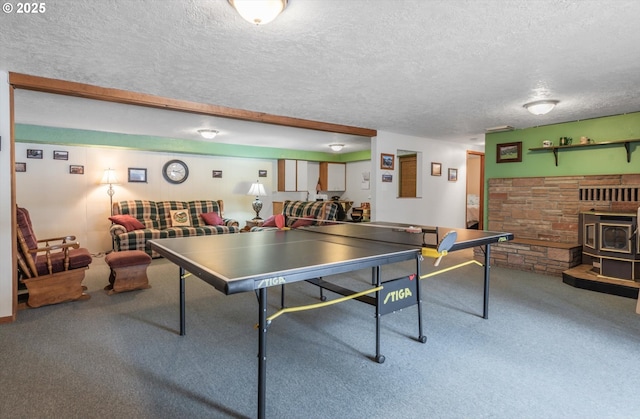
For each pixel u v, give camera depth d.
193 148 6.52
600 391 1.85
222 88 3.23
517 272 4.50
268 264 1.72
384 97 3.52
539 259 4.45
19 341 2.45
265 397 1.74
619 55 2.40
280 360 2.21
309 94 3.42
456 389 1.88
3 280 2.81
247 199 7.84
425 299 3.40
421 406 1.74
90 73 2.81
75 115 4.37
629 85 3.09
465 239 2.62
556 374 2.03
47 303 3.21
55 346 2.38
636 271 3.64
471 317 2.93
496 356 2.25
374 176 5.56
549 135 4.89
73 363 2.14
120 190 6.27
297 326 2.76
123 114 4.32
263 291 1.59
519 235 5.17
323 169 8.91
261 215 8.04
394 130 5.50
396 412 1.69
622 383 1.93
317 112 4.20
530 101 3.65
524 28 2.01
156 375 2.01
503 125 4.98
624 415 1.65
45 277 3.19
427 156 6.36
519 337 2.53
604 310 3.08
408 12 1.82
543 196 4.90
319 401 1.78
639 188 4.03
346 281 4.05
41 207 5.57
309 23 1.95
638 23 1.94
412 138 6.06
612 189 4.24
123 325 2.76
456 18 1.89
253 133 5.79
